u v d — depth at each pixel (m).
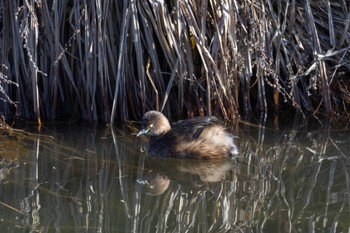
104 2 12.13
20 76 12.66
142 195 9.52
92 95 12.58
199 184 9.92
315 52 12.90
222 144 11.04
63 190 9.61
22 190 9.58
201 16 12.23
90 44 12.28
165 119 11.45
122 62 12.35
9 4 12.41
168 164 10.77
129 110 12.84
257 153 11.19
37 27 12.13
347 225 8.52
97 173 10.29
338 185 9.84
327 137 11.92
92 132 12.12
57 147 11.37
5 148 11.27
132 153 11.20
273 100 13.39
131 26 12.28
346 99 13.25
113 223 8.62
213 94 12.55
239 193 9.57
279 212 8.93
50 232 8.30
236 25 12.48
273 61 13.16
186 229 8.46
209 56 12.00
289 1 13.09
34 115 12.73
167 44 12.27
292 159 10.89
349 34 13.09
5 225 8.47
